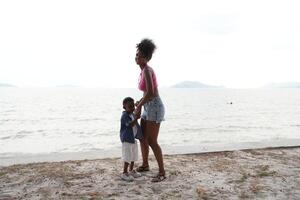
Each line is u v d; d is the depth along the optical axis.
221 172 5.44
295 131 24.64
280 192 4.49
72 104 69.81
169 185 4.69
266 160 6.35
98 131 24.75
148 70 4.66
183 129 26.00
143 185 4.68
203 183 4.82
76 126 28.66
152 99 4.77
